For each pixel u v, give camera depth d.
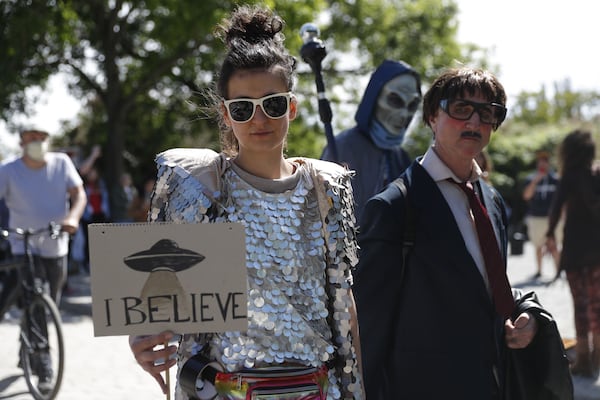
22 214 9.36
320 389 3.43
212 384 3.36
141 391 8.97
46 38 23.92
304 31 6.62
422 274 4.34
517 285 17.52
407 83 6.87
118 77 24.05
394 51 27.05
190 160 3.47
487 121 4.54
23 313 8.80
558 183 9.31
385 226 4.36
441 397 4.25
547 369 4.48
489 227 4.48
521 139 41.81
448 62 27.62
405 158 7.14
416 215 4.41
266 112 3.46
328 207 3.59
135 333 3.27
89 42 25.53
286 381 3.35
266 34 3.63
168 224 3.29
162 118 29.77
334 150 6.44
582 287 9.13
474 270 4.32
